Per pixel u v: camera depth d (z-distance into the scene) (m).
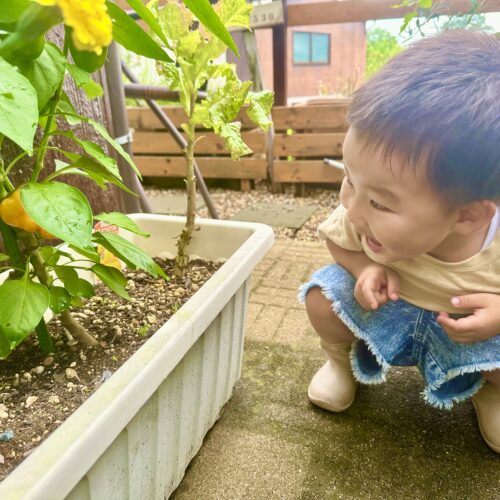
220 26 0.54
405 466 0.84
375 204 0.65
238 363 1.00
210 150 2.96
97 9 0.44
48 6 0.45
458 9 1.74
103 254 0.95
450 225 0.64
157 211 2.62
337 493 0.79
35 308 0.56
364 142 0.60
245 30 2.63
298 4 2.62
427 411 0.97
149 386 0.55
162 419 0.67
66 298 0.66
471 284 0.76
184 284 0.93
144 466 0.65
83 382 0.63
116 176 0.65
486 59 0.59
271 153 2.83
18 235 0.65
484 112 0.55
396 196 0.61
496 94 0.56
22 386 0.62
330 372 0.99
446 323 0.73
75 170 0.69
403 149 0.57
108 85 1.24
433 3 1.71
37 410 0.57
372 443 0.89
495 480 0.81
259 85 2.74
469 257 0.75
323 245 1.94
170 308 0.83
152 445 0.66
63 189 0.54
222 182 3.11
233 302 0.87
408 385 1.05
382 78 0.61
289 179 2.82
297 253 1.85
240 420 0.95
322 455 0.86
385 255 0.72
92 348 0.70
